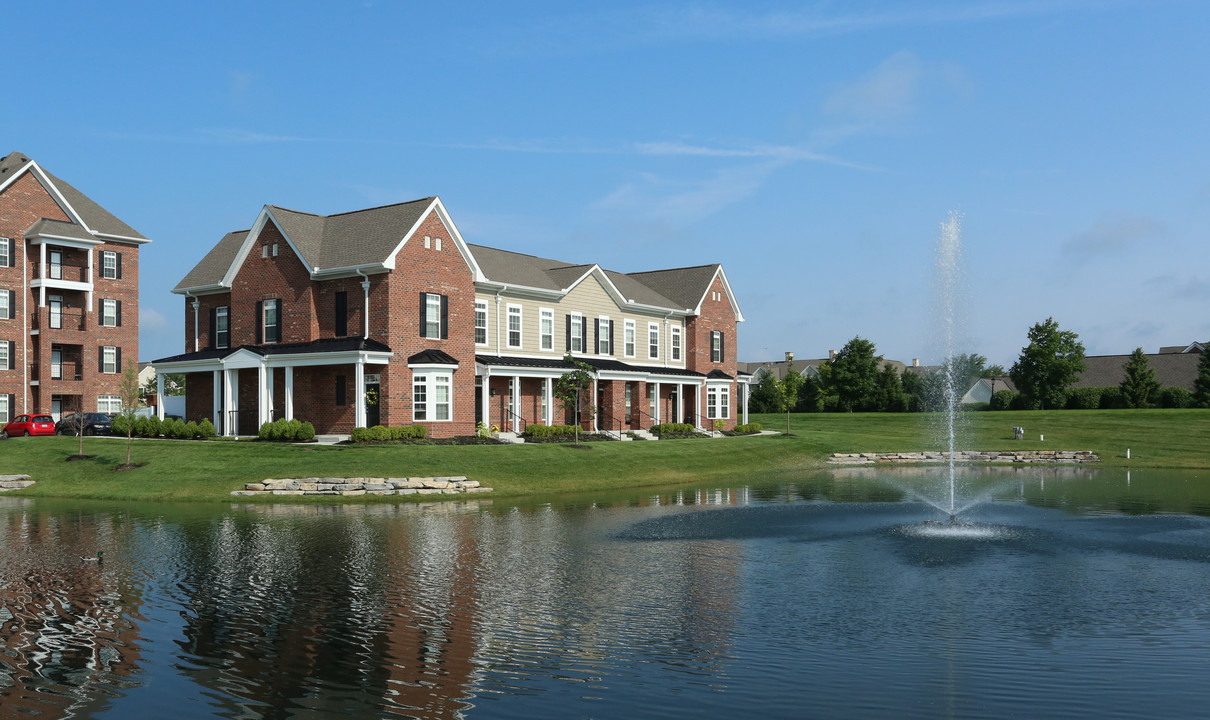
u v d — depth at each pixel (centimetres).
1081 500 3412
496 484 3700
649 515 2925
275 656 1361
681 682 1241
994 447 6144
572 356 5497
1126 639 1443
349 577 1903
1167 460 5550
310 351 4328
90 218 6394
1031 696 1186
